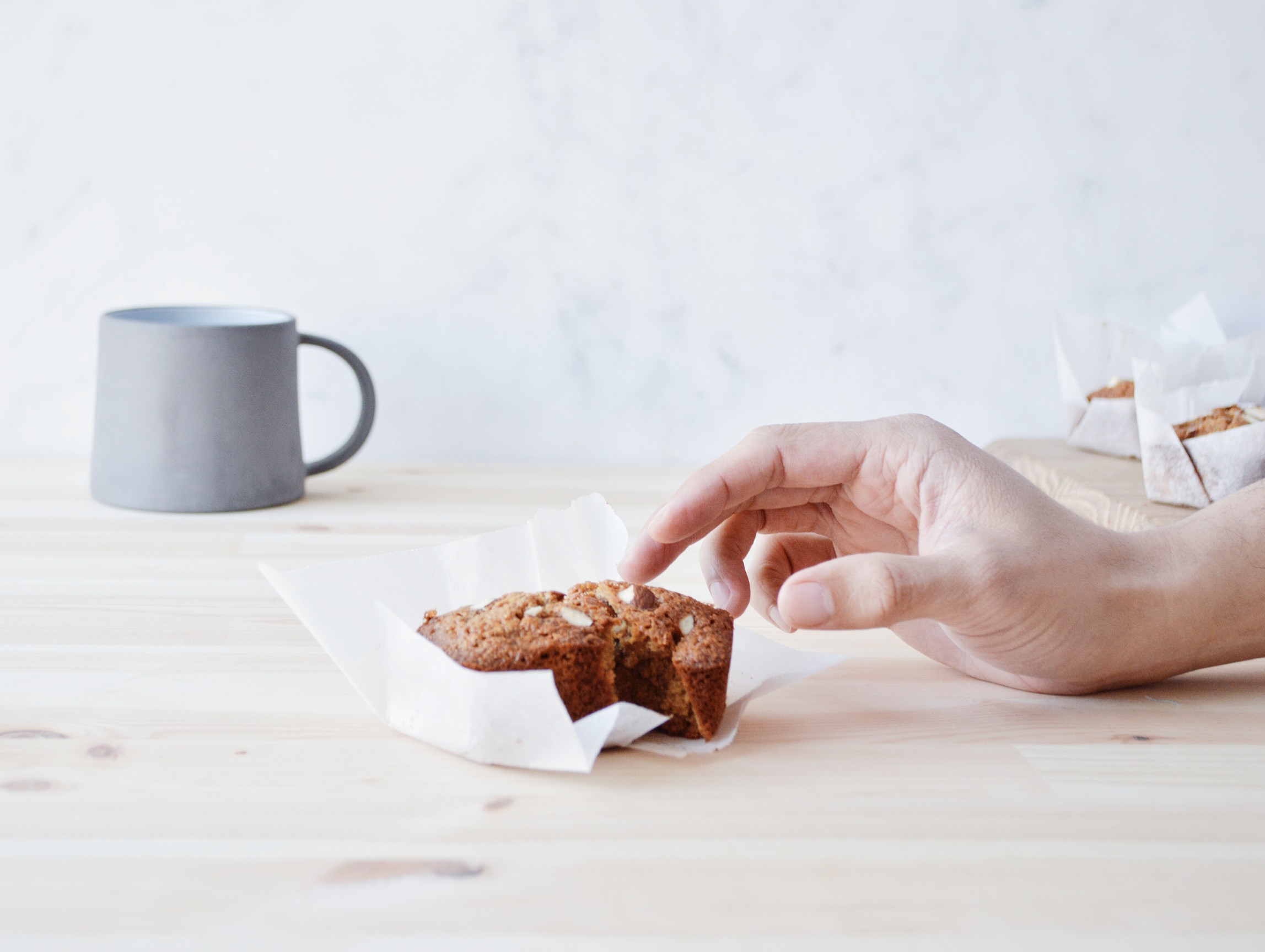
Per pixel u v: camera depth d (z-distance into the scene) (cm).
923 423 55
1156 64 81
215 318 76
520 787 48
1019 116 81
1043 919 43
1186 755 50
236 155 79
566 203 81
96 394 72
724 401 84
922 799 47
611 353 83
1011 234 83
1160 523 67
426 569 54
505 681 48
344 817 46
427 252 81
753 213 82
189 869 44
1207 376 78
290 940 42
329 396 82
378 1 78
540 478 80
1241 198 83
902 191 82
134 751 49
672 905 43
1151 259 84
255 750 49
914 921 43
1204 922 43
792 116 81
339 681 54
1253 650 53
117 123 78
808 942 42
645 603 52
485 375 83
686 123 80
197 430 71
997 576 50
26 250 79
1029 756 50
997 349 84
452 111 80
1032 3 80
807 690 54
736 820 46
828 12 80
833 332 83
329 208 80
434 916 43
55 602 60
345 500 75
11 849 44
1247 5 81
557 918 43
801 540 59
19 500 73
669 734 51
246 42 78
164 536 68
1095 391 80
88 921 42
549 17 79
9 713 51
